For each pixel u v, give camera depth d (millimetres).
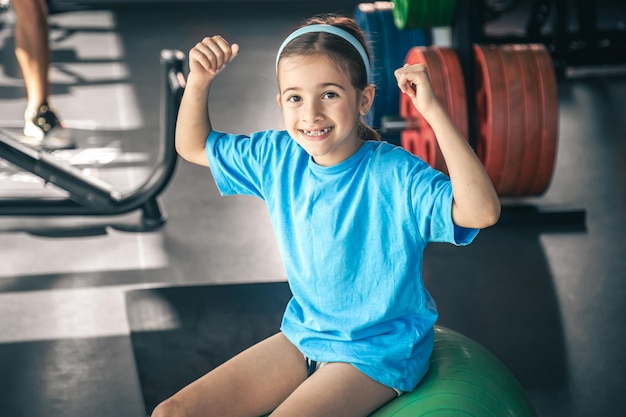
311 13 7473
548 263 3236
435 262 3260
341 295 1593
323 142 1519
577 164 4230
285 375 1639
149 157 4375
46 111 4113
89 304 2945
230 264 3258
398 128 3625
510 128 3477
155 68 5957
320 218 1571
